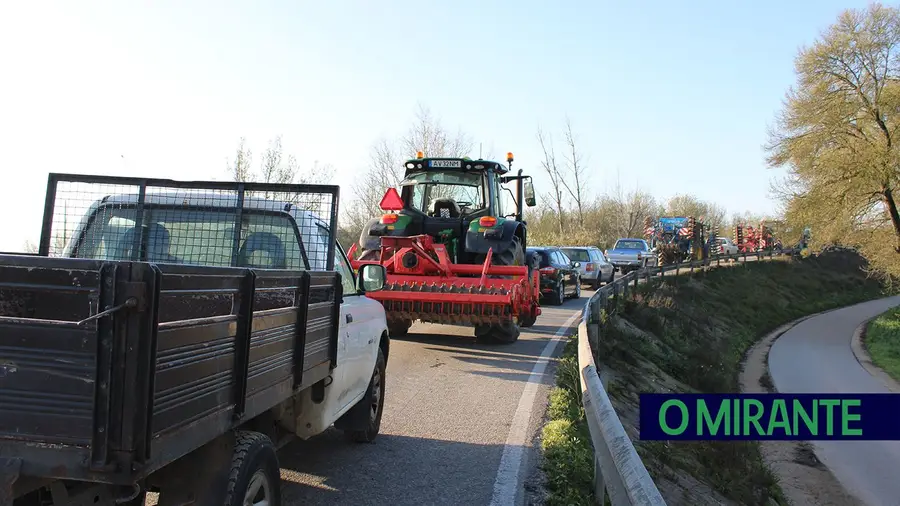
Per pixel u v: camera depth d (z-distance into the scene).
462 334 12.55
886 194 32.28
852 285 49.47
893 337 29.92
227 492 2.83
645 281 24.52
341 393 4.77
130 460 2.23
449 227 12.27
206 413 2.66
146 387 2.23
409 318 10.34
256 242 4.81
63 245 4.93
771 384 20.73
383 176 36.41
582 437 6.27
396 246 10.96
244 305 2.94
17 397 2.28
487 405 7.34
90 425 2.24
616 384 11.05
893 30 32.22
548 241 45.22
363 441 5.85
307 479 4.93
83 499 2.51
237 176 21.23
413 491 4.79
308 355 3.88
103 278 2.23
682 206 86.38
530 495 4.79
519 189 13.70
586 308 10.04
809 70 33.91
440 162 12.52
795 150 34.16
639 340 16.06
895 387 21.44
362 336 5.23
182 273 2.41
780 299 38.56
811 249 34.97
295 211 4.83
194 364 2.55
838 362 25.17
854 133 33.50
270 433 3.84
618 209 65.38
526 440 6.09
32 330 2.27
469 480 5.04
